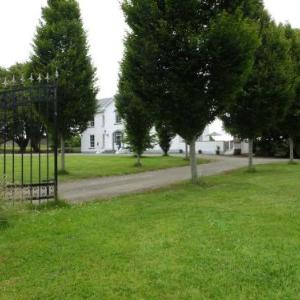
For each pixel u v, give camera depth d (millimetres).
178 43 13047
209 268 5445
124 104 24844
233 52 13258
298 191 12391
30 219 8508
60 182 16641
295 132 26141
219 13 13320
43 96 10180
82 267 5641
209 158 34531
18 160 28797
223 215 8602
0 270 5660
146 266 5578
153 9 13195
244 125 20375
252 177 17141
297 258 5770
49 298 4699
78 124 20172
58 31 19672
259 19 20500
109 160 30062
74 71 19547
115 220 8359
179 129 14438
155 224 7906
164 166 24766
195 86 13609
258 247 6273
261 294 4648
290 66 21172
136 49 13586
